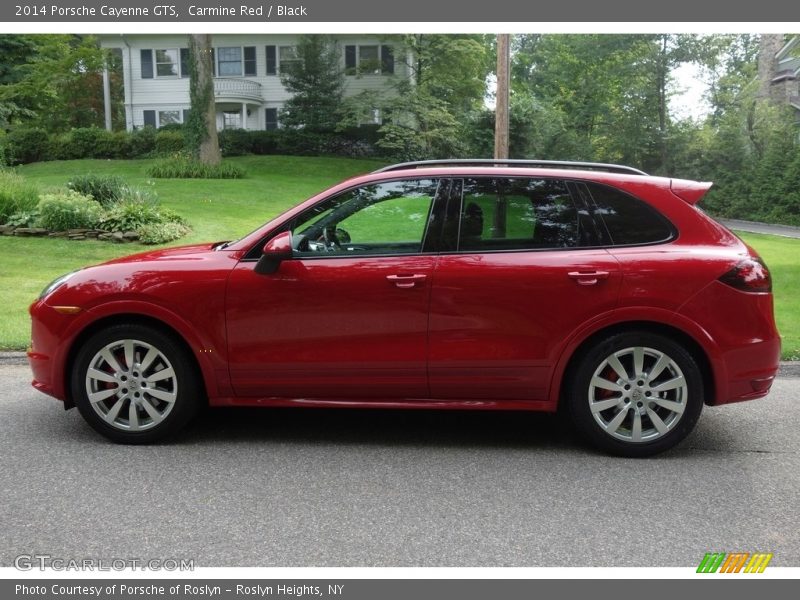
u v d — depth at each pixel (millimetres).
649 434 4555
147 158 35844
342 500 3900
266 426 5246
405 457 4602
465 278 4461
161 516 3680
